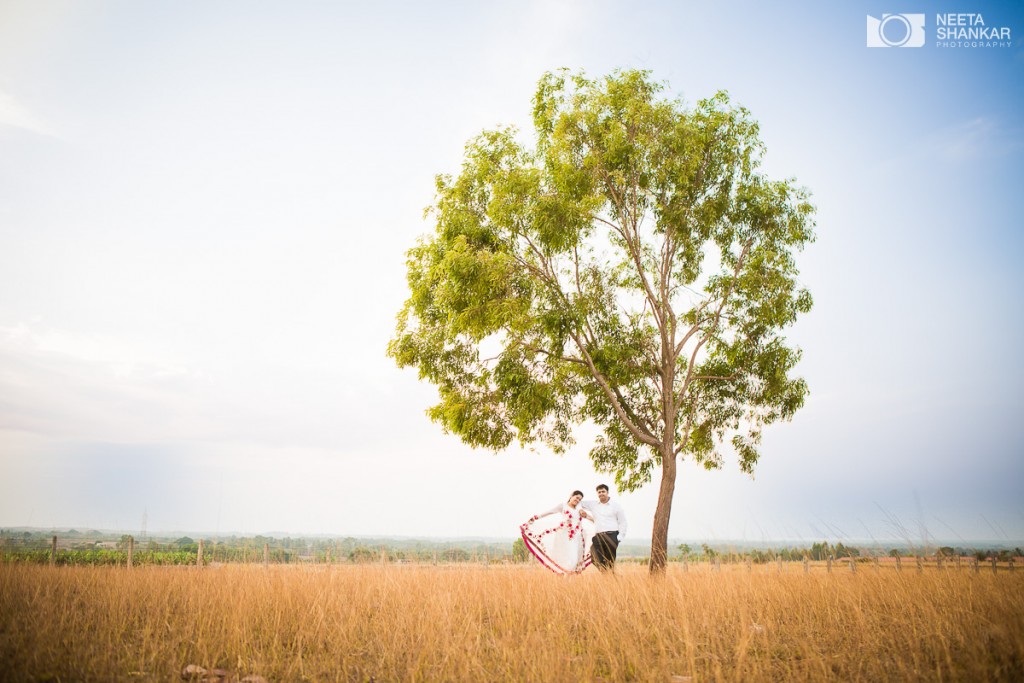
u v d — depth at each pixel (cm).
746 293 1292
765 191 1318
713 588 771
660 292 1336
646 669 477
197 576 850
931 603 663
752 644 548
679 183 1291
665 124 1298
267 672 495
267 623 632
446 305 1287
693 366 1339
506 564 938
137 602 738
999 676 451
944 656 510
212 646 549
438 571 907
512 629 636
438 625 618
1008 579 757
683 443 1265
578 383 1348
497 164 1380
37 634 568
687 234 1312
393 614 683
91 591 788
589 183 1282
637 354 1301
